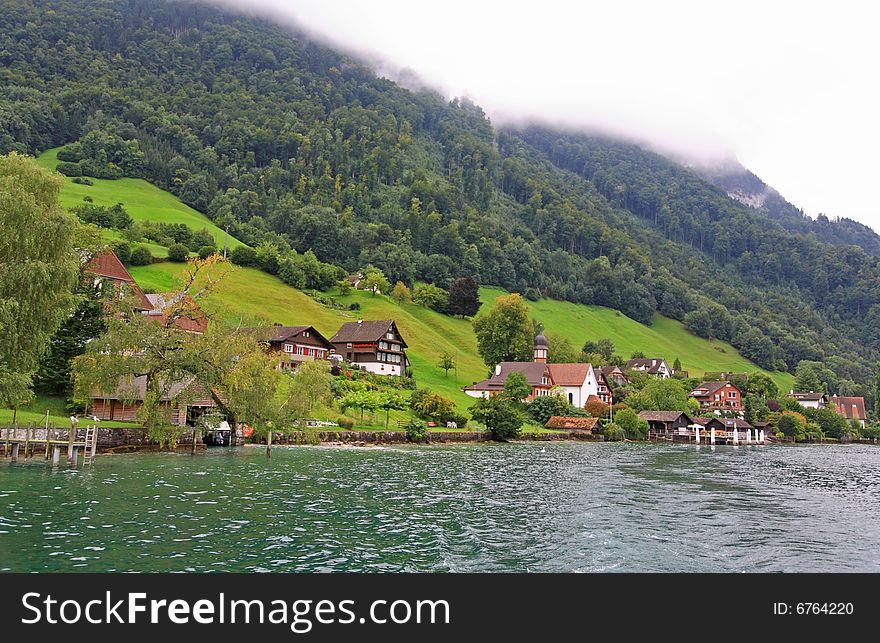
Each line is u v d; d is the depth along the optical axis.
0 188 42.66
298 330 107.81
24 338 42.06
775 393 179.25
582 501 35.78
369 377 105.38
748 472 56.94
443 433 83.69
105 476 38.78
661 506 34.78
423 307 181.12
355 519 28.72
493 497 36.44
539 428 107.31
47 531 24.33
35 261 42.19
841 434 153.12
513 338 140.75
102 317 60.00
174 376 53.62
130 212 181.38
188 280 57.50
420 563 22.39
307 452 60.62
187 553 22.38
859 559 24.16
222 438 62.81
